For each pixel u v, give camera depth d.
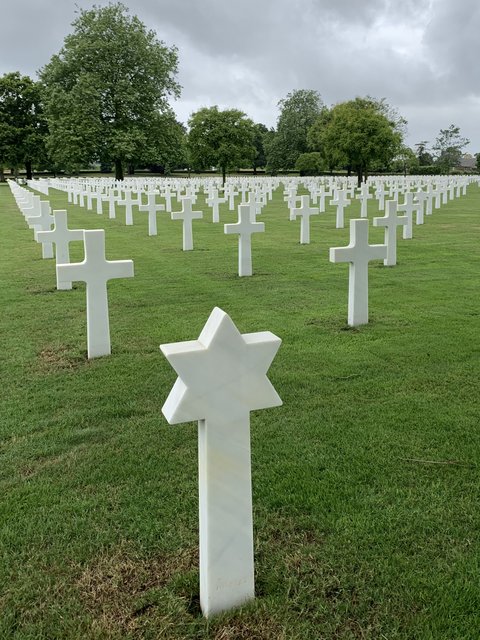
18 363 5.65
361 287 6.77
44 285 9.42
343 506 3.14
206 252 12.95
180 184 43.50
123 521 3.05
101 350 5.81
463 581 2.58
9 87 68.50
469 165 111.50
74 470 3.60
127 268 5.75
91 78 50.88
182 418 2.13
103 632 2.31
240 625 2.32
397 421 4.22
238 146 57.94
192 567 2.67
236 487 2.27
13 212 25.33
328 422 4.21
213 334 2.11
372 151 44.91
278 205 28.09
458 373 5.22
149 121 54.28
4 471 3.60
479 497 3.24
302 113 81.56
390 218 10.60
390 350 5.89
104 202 30.92
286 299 8.29
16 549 2.84
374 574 2.62
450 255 12.09
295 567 2.67
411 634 2.30
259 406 2.23
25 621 2.39
